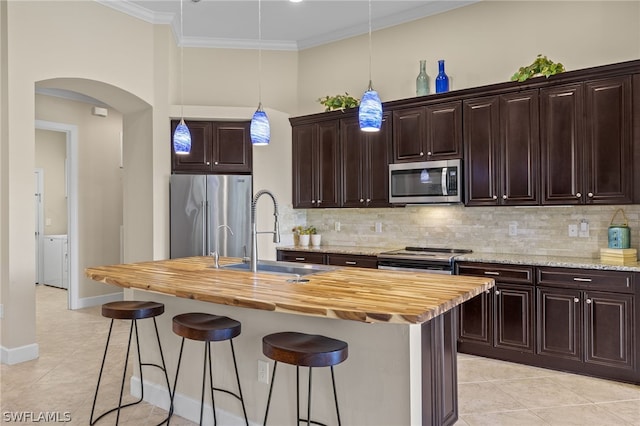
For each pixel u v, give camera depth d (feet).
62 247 23.58
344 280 8.19
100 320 16.92
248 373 8.36
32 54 12.62
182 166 16.46
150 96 15.87
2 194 12.17
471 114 13.23
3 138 12.11
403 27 15.79
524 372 11.31
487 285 7.72
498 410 9.23
